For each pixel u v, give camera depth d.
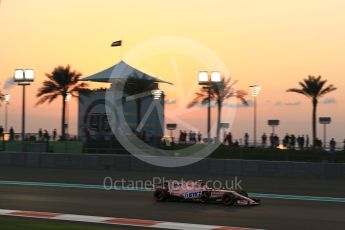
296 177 39.28
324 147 43.16
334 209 23.44
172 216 21.23
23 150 52.28
